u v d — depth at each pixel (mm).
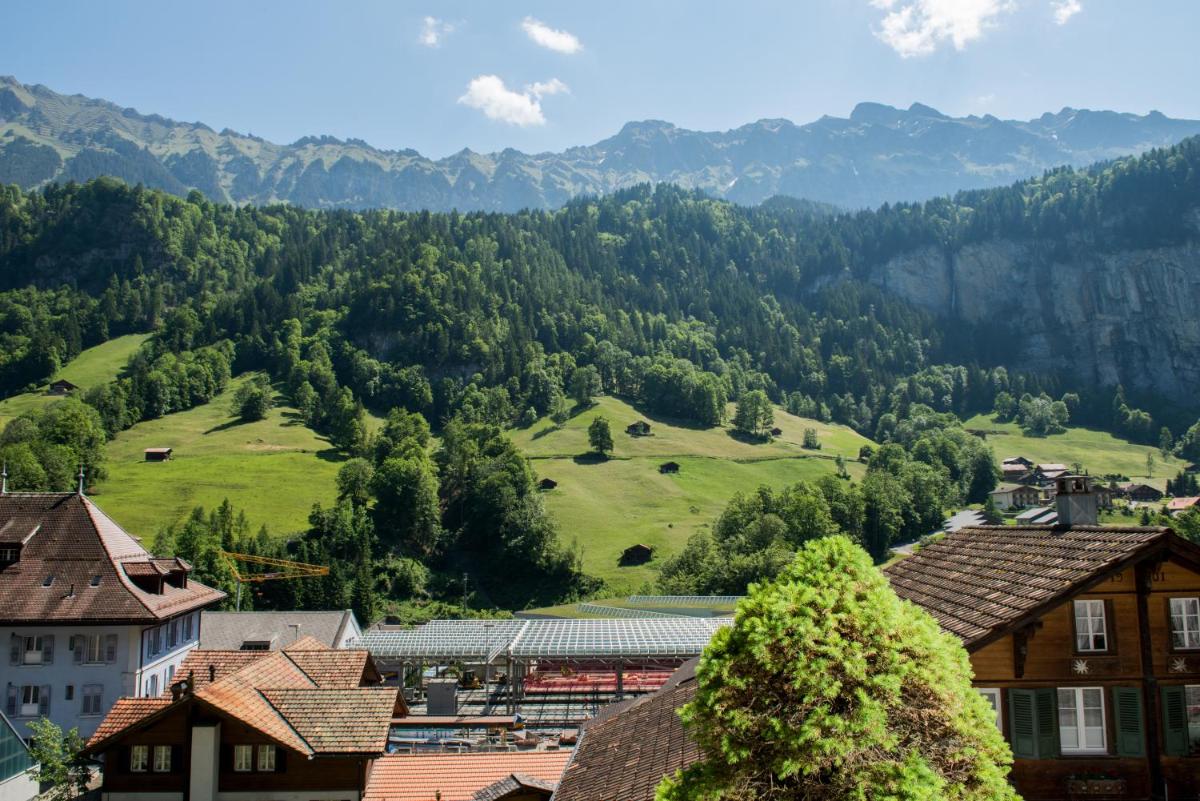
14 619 53906
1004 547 26609
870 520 153500
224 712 33531
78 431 174875
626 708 32625
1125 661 21562
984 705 17219
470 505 174000
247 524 143000
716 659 17281
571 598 141250
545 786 29156
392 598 142250
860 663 16156
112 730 35281
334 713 35156
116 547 60219
